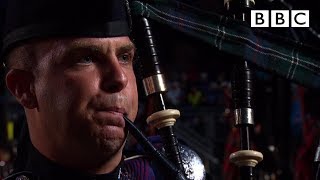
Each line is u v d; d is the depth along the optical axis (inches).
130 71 30.5
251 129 35.4
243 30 36.4
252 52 36.2
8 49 30.7
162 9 36.6
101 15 28.7
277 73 36.6
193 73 330.0
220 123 282.4
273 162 157.0
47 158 30.8
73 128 28.8
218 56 37.2
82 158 29.7
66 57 28.6
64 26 28.4
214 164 219.5
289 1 56.1
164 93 36.1
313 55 36.8
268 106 160.7
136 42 36.2
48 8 28.7
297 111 160.7
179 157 34.2
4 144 211.6
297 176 143.0
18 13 29.7
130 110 30.0
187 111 291.0
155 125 35.1
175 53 346.9
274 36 36.8
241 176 34.0
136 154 37.0
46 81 29.2
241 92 35.5
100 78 28.9
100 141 28.9
